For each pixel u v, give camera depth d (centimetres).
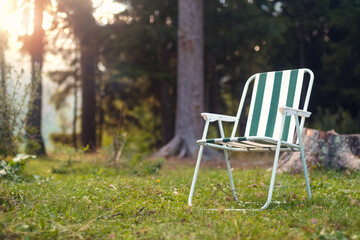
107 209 292
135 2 1312
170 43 1378
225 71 1448
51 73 1485
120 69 1345
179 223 247
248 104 1405
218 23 1284
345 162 489
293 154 529
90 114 1395
